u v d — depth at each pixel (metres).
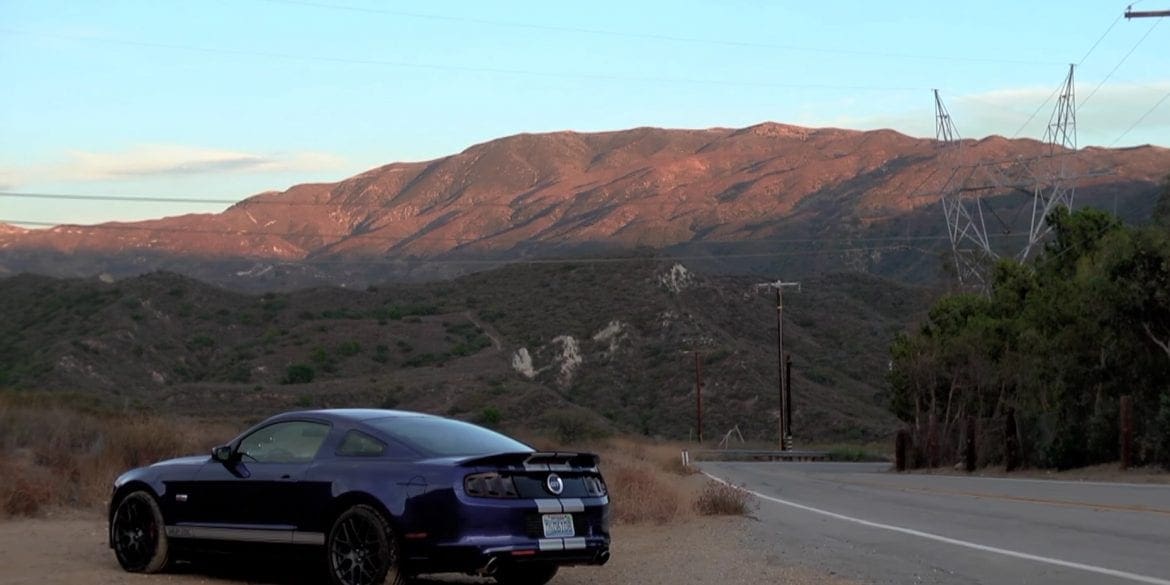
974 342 51.09
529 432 52.12
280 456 11.59
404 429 11.31
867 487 31.59
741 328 106.88
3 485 17.30
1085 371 39.41
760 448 78.12
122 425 24.84
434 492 10.41
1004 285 53.06
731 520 19.98
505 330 98.31
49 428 23.88
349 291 108.25
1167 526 17.39
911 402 56.38
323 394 68.88
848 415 89.19
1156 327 37.19
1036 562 13.68
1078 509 20.67
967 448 46.38
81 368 74.38
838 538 16.78
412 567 10.49
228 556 11.80
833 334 113.44
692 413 86.06
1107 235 42.31
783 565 13.61
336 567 10.84
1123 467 35.44
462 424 11.91
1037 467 41.91
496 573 11.98
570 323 98.06
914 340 56.84
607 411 86.50
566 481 11.13
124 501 12.35
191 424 28.86
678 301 103.69
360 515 10.66
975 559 14.09
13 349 79.88
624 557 14.39
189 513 11.91
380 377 78.31
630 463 31.97
